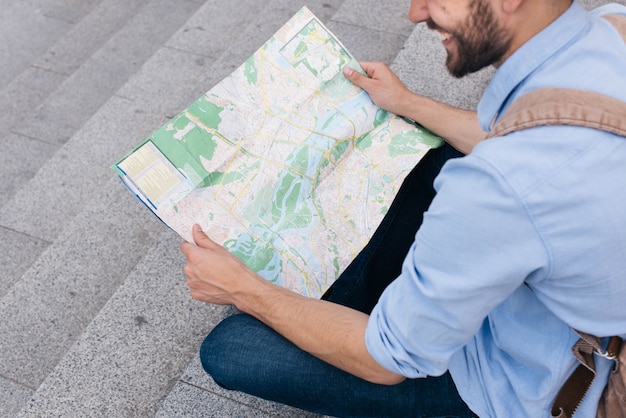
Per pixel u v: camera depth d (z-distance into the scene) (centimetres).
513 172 101
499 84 117
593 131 101
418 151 177
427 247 112
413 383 147
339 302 174
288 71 175
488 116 124
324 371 149
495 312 129
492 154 103
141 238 286
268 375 152
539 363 123
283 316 146
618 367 114
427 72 278
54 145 410
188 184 160
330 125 174
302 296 149
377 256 180
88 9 528
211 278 154
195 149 163
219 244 158
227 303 158
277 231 163
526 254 104
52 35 512
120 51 471
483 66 119
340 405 151
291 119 172
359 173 174
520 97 110
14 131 421
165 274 233
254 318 162
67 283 276
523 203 100
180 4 502
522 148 102
